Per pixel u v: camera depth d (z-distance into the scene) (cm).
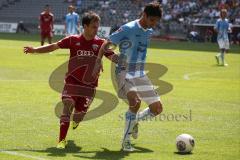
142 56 2053
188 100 3375
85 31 2055
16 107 2905
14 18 12756
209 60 6700
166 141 2208
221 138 2294
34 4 12812
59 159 1842
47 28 7206
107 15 12106
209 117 2802
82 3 12569
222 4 11056
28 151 1952
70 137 2228
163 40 11006
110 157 1905
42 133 2278
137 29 2000
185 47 9044
